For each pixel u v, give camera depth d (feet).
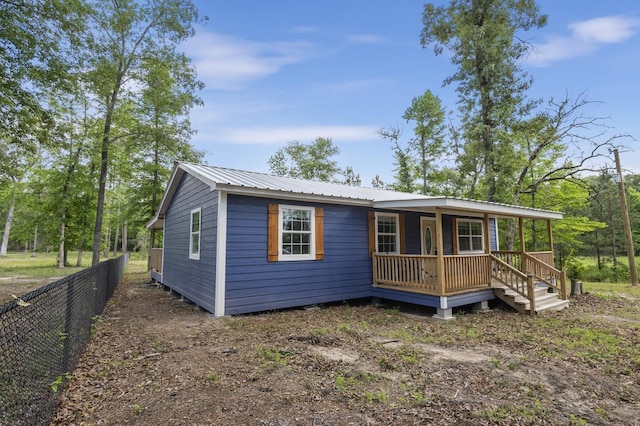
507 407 11.02
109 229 106.83
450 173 82.58
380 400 11.39
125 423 9.82
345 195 31.78
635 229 85.56
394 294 29.94
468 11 58.75
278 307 26.96
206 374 13.47
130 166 66.80
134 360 15.34
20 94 33.06
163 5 48.06
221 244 24.67
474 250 46.16
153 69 49.62
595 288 47.98
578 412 10.94
